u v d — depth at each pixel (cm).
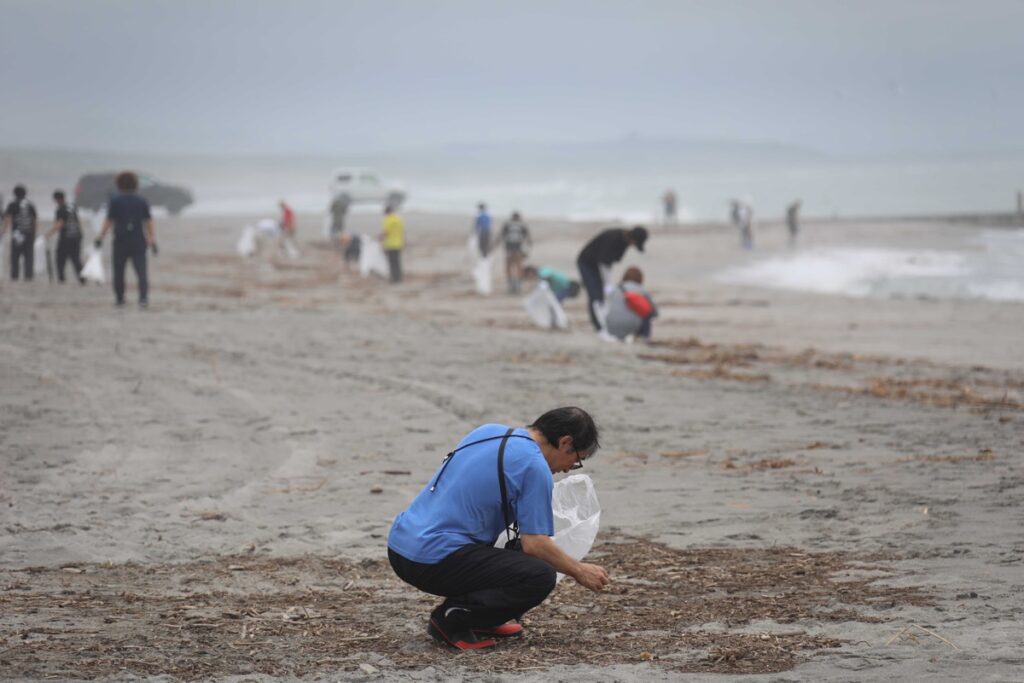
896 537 2323
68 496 2819
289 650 1670
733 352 5488
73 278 8850
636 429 3641
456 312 7344
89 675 1495
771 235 15712
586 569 1608
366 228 16312
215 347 5347
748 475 2994
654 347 5675
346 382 4478
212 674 1525
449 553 1620
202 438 3503
